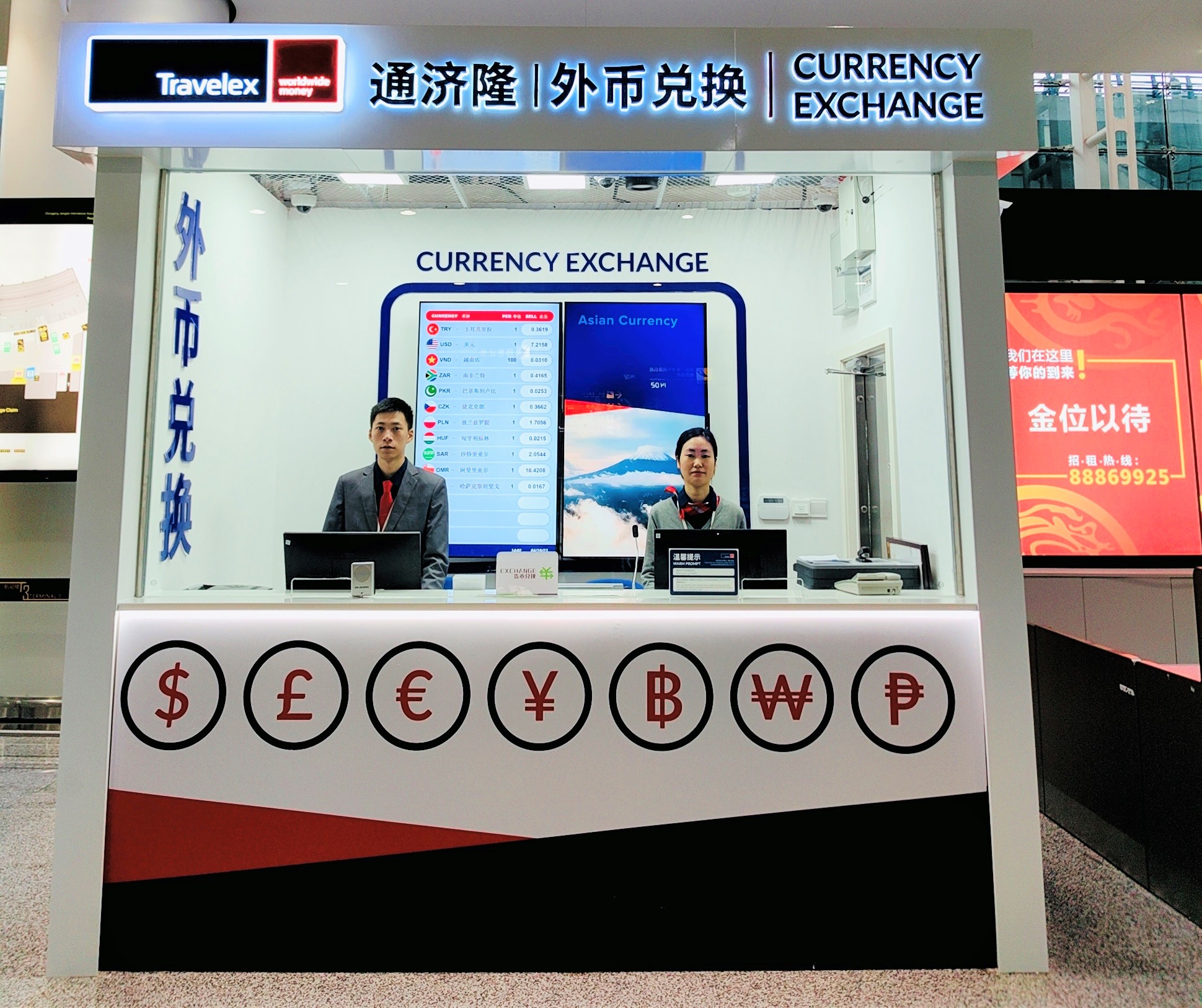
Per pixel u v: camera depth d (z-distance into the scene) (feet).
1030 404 13.35
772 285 14.65
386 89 7.25
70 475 12.31
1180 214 13.16
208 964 6.76
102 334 7.22
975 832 6.93
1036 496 13.29
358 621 7.00
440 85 7.27
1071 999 6.35
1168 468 13.26
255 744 6.91
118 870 6.81
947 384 7.67
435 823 6.88
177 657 6.95
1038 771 10.54
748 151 7.30
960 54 7.32
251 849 6.84
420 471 11.84
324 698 6.94
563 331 14.51
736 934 6.82
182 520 10.12
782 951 6.82
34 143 12.64
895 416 10.89
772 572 8.09
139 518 7.38
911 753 6.98
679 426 14.43
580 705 6.96
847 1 11.02
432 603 6.91
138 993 6.43
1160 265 13.38
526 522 14.34
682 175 7.95
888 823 6.93
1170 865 7.77
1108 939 7.23
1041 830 9.76
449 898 6.84
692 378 14.46
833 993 6.45
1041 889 6.85
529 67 7.29
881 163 7.61
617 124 7.30
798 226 14.64
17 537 13.35
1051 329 13.42
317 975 6.71
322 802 6.88
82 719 6.87
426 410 14.43
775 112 7.30
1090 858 8.95
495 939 6.81
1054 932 7.36
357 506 11.82
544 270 14.66
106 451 7.12
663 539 8.02
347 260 14.66
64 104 7.18
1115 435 13.30
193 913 6.80
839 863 6.90
